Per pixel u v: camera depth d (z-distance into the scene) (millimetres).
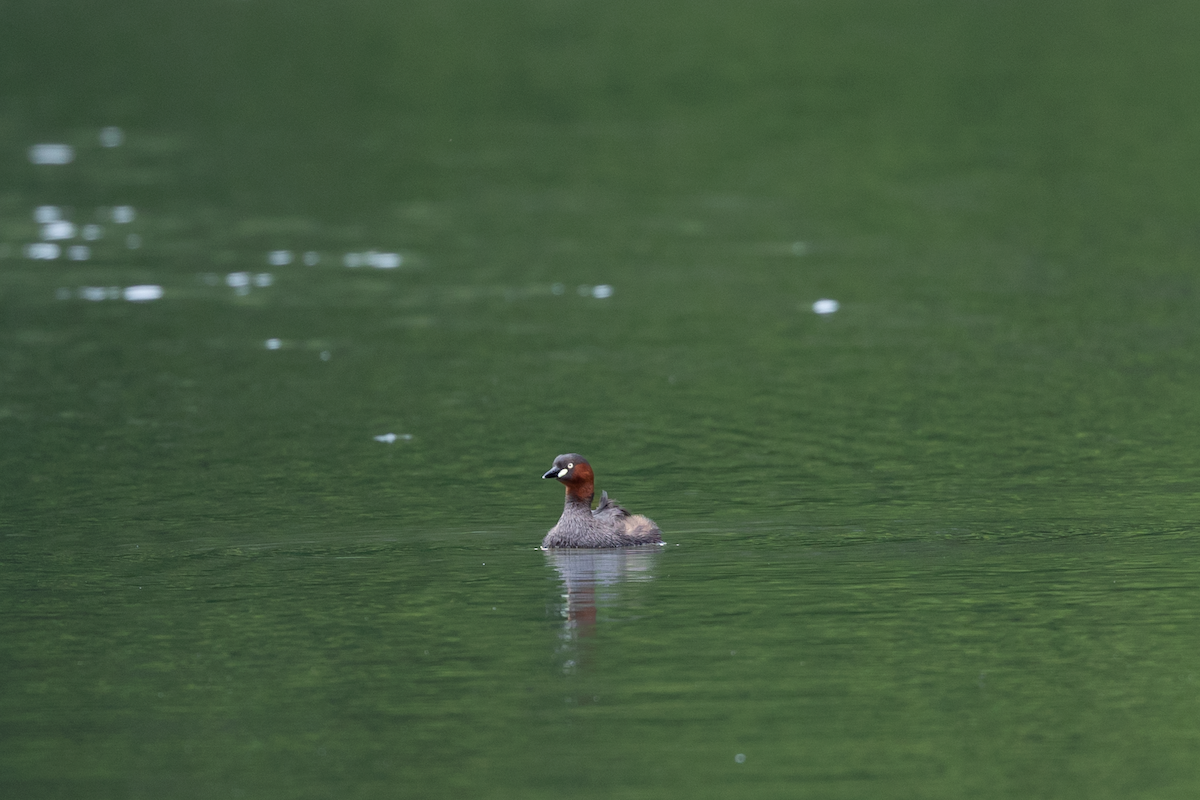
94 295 37906
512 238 43719
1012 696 16156
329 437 27344
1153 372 30750
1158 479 24266
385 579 20125
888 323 34844
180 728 15609
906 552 20906
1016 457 25672
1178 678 16547
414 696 16312
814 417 28266
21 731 15578
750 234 43844
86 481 24922
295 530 22406
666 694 16234
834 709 15875
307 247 42875
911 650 17391
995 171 50500
